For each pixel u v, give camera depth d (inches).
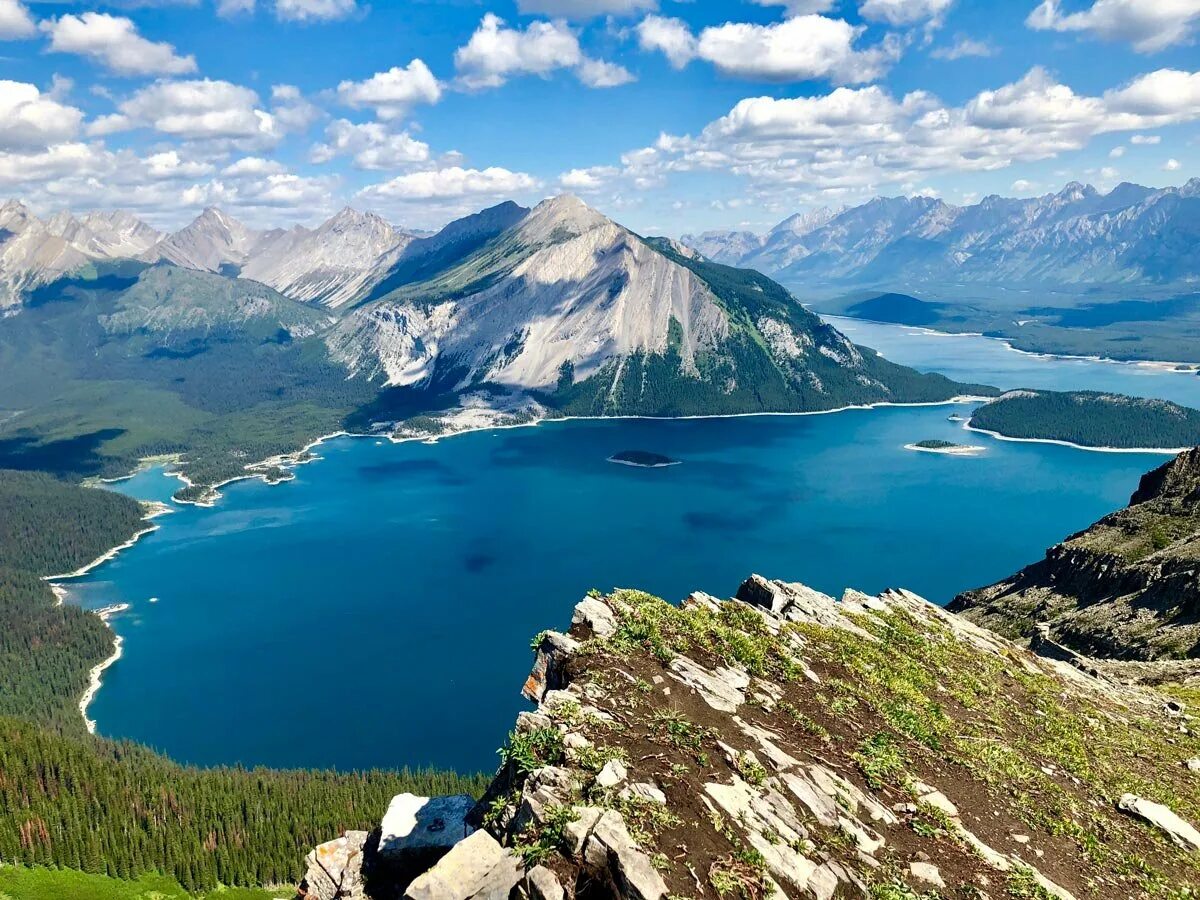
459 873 1164.5
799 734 1718.8
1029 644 5147.6
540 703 1674.5
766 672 2000.5
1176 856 1708.9
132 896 5821.9
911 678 2370.8
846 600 3304.6
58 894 5812.0
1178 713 3016.7
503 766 1501.0
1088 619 5002.5
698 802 1320.1
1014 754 2027.6
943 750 1898.4
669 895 1099.9
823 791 1498.5
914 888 1322.6
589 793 1291.8
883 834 1451.8
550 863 1160.8
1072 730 2405.3
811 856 1298.0
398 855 1519.4
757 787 1427.2
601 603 2033.7
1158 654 4188.0
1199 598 4451.3
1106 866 1595.7
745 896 1147.3
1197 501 5782.5
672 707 1643.7
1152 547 5467.5
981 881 1387.8
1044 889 1397.6
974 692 2508.6
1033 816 1707.7
